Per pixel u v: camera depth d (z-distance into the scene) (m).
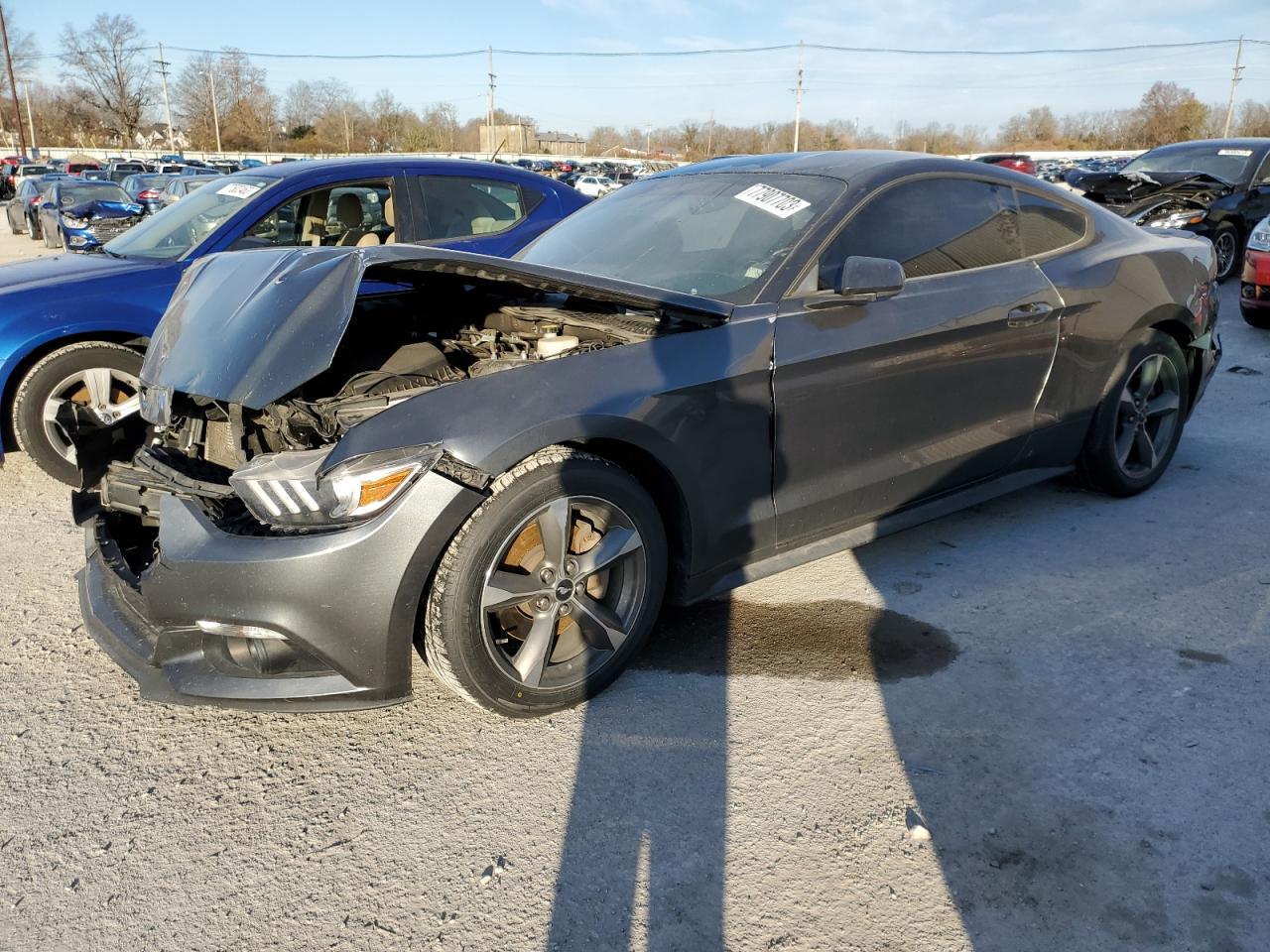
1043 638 3.02
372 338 3.31
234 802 2.35
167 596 2.35
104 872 2.11
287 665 2.38
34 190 23.25
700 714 2.65
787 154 3.83
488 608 2.43
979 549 3.73
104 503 2.90
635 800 2.30
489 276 2.60
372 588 2.26
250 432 2.96
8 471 4.99
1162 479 4.49
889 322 3.11
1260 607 3.18
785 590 3.43
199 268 3.17
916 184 3.40
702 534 2.81
